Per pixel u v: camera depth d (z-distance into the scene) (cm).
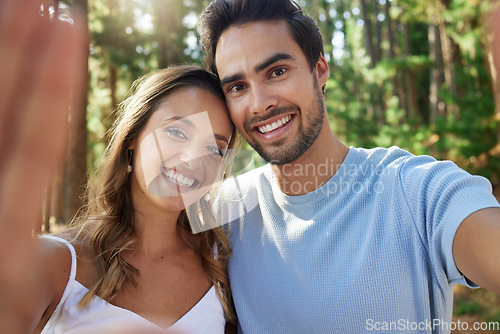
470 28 659
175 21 1001
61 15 24
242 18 131
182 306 132
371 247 121
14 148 23
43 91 23
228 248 148
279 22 131
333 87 1071
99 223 131
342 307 121
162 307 128
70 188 653
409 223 117
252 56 129
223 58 134
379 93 1128
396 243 118
